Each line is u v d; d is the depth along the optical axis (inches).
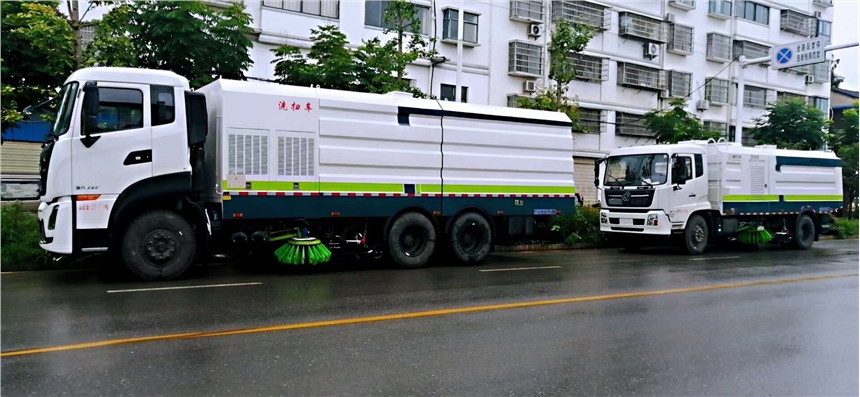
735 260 560.4
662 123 966.4
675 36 1131.3
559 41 843.4
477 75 907.4
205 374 192.1
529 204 508.1
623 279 416.5
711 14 1181.1
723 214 629.6
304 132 409.4
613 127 1069.1
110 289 335.3
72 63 491.2
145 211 364.2
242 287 351.6
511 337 248.1
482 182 483.8
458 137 471.2
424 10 858.1
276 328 251.9
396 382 189.6
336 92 424.5
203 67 537.0
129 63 498.3
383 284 374.9
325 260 417.4
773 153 679.7
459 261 478.3
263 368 199.5
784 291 380.5
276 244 417.7
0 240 415.8
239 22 544.1
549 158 518.9
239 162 387.2
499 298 333.4
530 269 463.8
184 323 257.1
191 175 372.2
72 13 498.0
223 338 234.4
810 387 197.5
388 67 614.2
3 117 478.0
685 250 636.7
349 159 424.5
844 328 280.7
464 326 264.7
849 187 1095.6
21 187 644.7
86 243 345.4
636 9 1081.4
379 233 453.4
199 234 381.4
